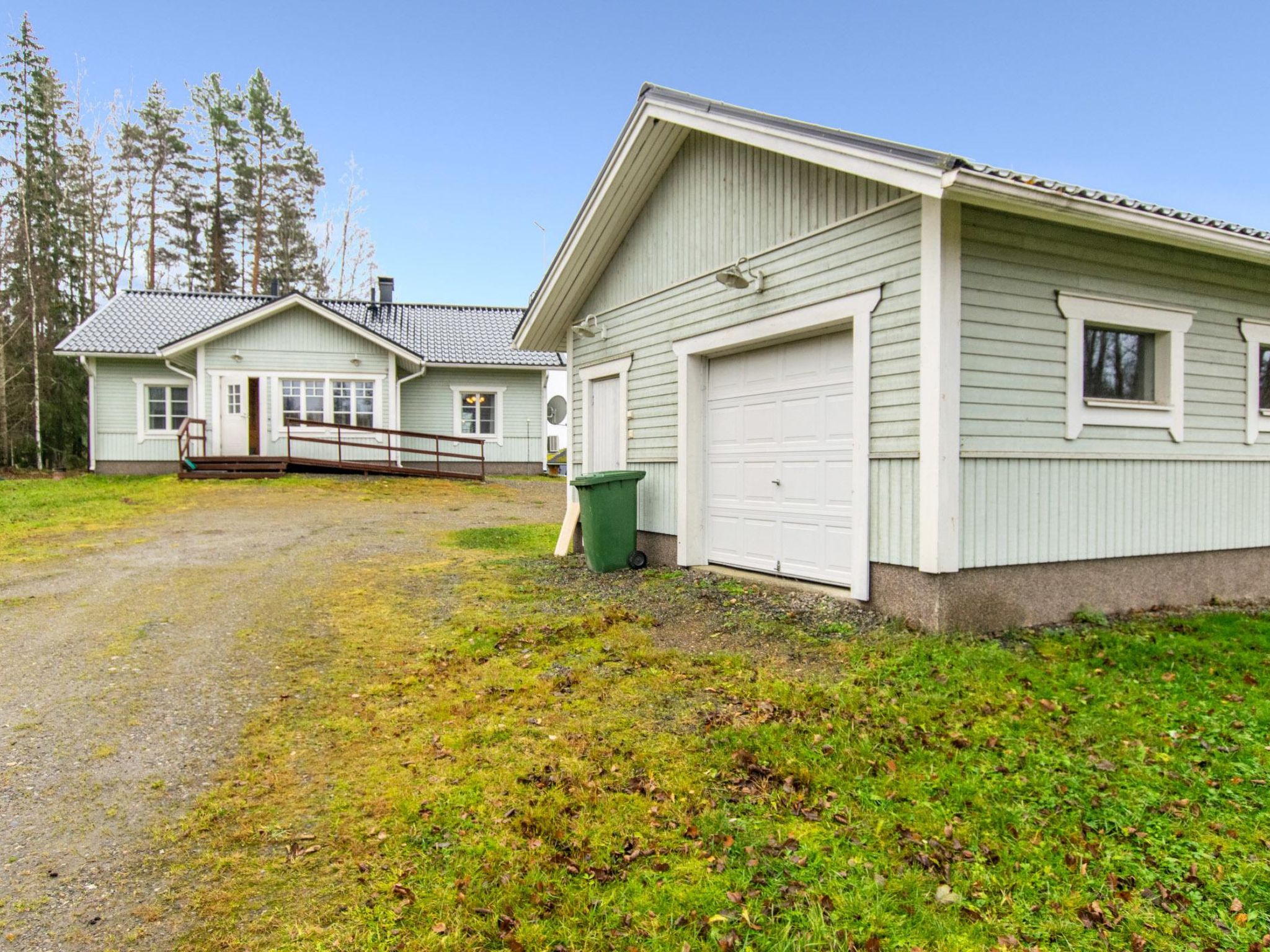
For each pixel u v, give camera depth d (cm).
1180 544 688
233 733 417
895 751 375
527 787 348
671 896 266
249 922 255
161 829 316
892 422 575
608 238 957
